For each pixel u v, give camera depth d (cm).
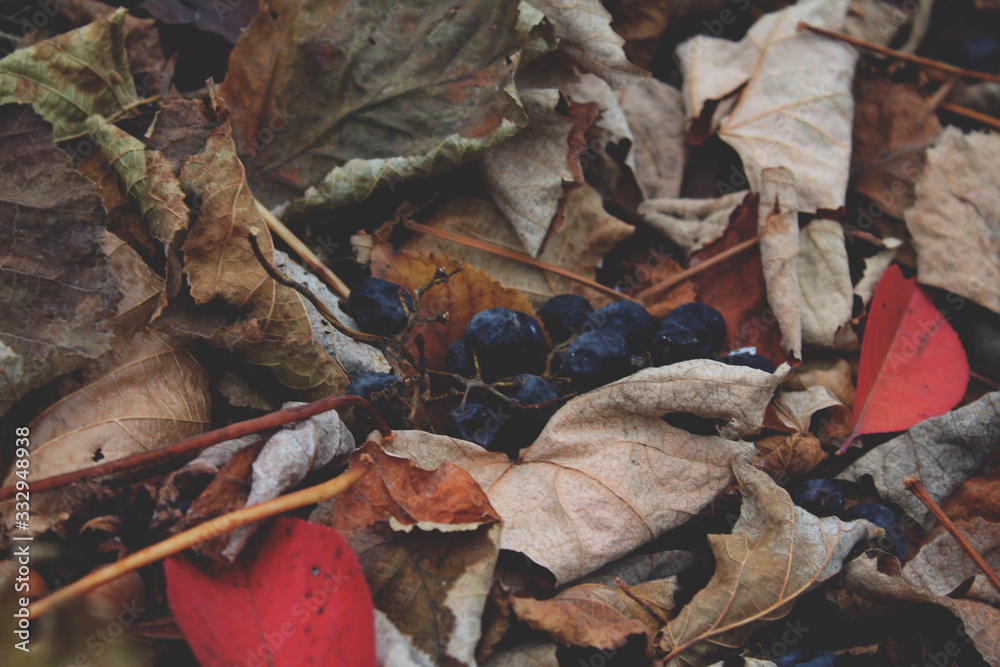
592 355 31
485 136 32
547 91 33
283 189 33
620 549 30
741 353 32
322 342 31
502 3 33
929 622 30
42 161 29
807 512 30
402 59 33
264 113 33
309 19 33
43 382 29
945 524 30
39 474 28
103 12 33
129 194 30
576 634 28
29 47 31
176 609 27
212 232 30
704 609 30
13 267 29
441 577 28
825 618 30
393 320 31
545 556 29
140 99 33
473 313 32
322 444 29
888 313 33
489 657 28
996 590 31
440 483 29
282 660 27
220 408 30
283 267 31
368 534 29
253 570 28
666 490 30
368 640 27
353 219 33
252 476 28
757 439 32
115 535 28
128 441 29
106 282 29
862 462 32
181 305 30
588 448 30
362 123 33
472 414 30
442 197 33
